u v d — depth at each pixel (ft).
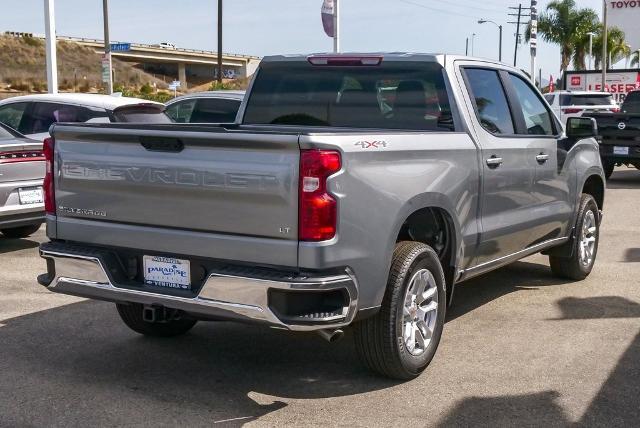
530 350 18.69
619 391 16.15
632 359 18.08
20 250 30.63
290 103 20.54
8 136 30.17
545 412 15.07
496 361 17.90
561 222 23.35
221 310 14.33
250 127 20.49
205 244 14.58
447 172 17.13
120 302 15.78
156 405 15.35
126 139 15.30
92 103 37.70
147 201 15.19
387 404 15.43
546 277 26.17
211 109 42.45
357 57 19.71
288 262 13.92
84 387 16.26
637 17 183.52
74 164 16.08
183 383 16.53
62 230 16.47
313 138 13.69
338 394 15.96
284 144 13.75
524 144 20.71
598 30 205.98
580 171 24.27
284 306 13.89
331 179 13.87
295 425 14.46
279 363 17.78
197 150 14.62
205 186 14.44
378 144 14.99
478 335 19.84
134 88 259.80
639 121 51.01
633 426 14.51
